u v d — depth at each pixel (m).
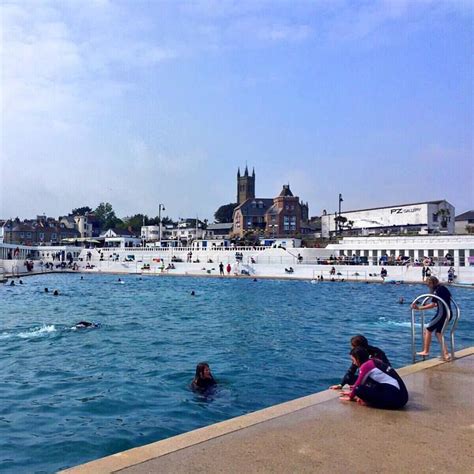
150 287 56.78
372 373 7.95
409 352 18.50
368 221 118.81
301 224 152.25
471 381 9.33
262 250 87.69
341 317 29.91
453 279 59.44
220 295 46.31
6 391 13.35
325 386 13.62
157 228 164.25
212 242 106.69
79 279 71.62
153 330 24.62
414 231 106.38
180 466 5.65
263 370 15.52
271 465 5.69
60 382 14.28
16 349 19.61
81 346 20.20
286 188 151.62
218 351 18.91
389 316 30.39
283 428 6.90
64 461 8.80
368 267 67.12
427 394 8.55
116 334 23.38
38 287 56.25
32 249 106.75
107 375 15.08
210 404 12.04
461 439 6.53
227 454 5.99
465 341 20.94
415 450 6.15
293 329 24.89
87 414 11.34
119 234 172.75
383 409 7.74
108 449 9.33
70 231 168.88
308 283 63.41
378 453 6.05
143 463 5.73
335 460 5.84
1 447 9.42
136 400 12.39
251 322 27.67
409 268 64.06
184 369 15.76
